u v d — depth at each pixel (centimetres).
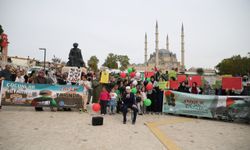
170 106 1310
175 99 1298
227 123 1105
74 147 621
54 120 970
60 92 1240
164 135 785
